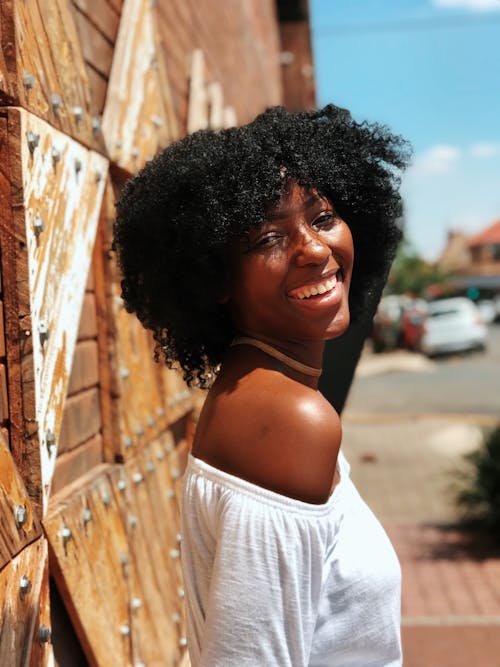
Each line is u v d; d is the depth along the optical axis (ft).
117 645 6.66
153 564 8.07
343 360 6.44
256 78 25.77
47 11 6.05
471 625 16.47
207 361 5.40
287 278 4.46
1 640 4.57
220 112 15.39
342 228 4.65
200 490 4.27
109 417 7.55
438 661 14.73
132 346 8.15
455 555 21.12
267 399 4.20
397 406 48.21
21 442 5.30
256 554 4.01
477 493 23.08
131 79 8.54
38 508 5.36
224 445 4.24
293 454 4.07
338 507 4.29
